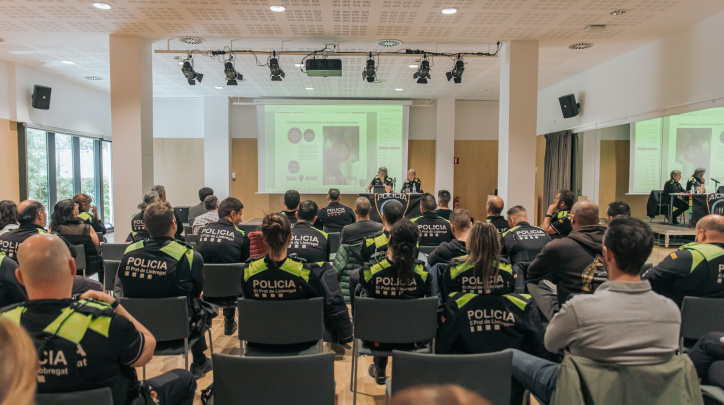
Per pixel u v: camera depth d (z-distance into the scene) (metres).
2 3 4.32
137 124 5.44
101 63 6.91
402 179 10.24
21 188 7.17
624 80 6.21
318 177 10.18
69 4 4.35
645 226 1.43
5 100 6.81
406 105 10.15
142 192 5.48
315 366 1.56
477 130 10.58
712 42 4.61
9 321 0.81
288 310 2.21
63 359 1.35
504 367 1.59
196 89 9.17
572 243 2.31
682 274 2.26
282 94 9.81
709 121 4.62
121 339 1.42
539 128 9.29
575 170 7.71
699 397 1.33
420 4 4.34
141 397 1.53
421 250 3.80
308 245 3.24
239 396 1.56
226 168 10.15
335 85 8.71
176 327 2.32
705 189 4.64
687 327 2.16
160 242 2.42
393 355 1.58
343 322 2.46
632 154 6.02
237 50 6.13
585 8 4.40
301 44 5.90
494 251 2.03
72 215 4.11
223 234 3.28
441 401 0.55
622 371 1.32
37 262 1.35
